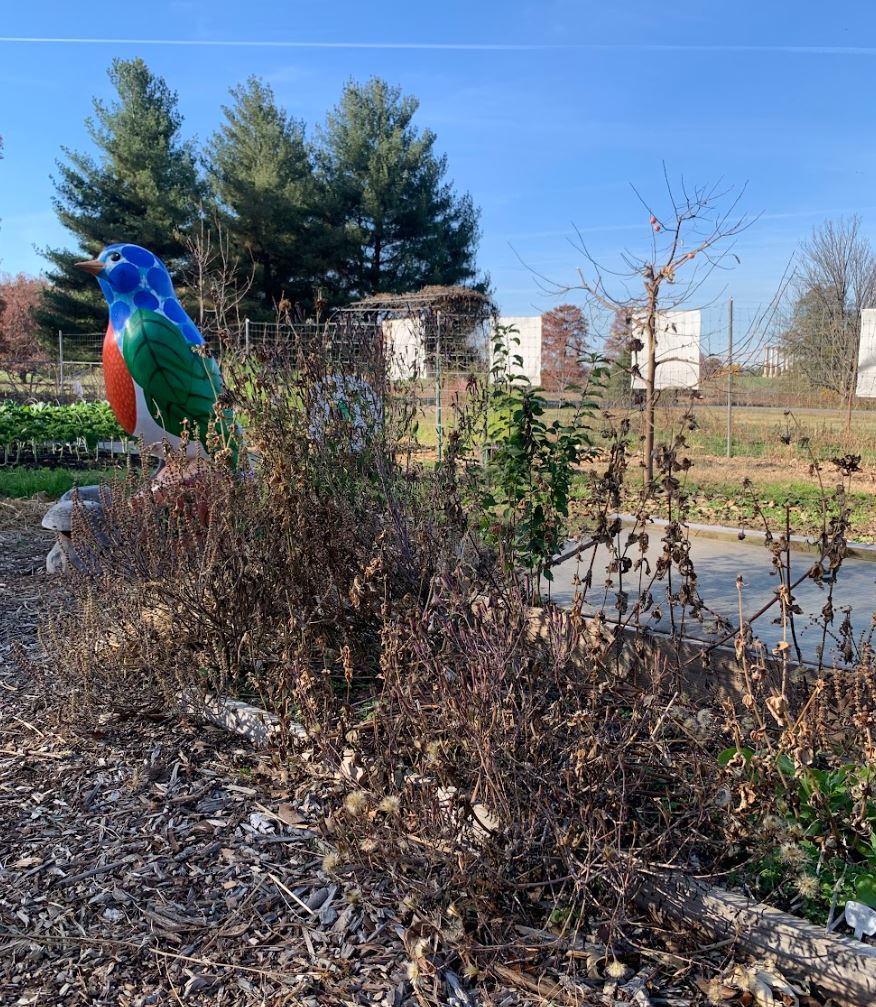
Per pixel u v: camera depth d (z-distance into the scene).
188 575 3.83
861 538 6.56
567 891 2.29
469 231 31.81
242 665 3.75
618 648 3.27
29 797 3.03
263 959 2.19
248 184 27.27
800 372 12.98
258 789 3.02
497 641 2.66
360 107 29.89
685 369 11.06
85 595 4.27
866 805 2.31
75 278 27.81
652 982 2.06
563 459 3.96
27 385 22.86
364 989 2.07
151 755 3.29
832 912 2.11
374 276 30.06
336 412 4.08
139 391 6.11
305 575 3.68
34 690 3.99
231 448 4.42
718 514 7.74
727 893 2.21
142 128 27.88
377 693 3.40
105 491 5.20
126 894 2.47
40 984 2.13
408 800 2.37
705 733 2.49
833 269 14.96
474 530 3.89
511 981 2.07
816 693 2.44
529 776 2.32
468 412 4.50
